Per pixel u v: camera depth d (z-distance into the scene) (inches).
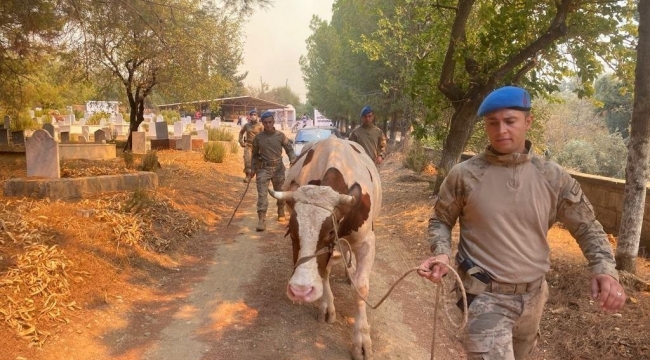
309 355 162.4
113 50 572.7
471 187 104.0
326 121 2411.4
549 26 356.8
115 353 159.5
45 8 343.6
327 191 141.9
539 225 101.2
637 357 150.0
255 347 165.9
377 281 235.8
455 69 404.8
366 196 167.6
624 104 816.3
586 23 355.6
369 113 316.2
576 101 954.7
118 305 191.3
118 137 994.7
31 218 234.1
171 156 652.1
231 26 637.3
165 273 236.1
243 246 289.7
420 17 450.9
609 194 291.1
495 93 101.4
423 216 354.6
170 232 283.9
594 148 653.9
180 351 162.7
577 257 238.8
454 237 286.0
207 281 229.1
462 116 390.3
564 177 101.0
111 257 224.1
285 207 404.8
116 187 328.5
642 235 257.1
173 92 649.0
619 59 372.8
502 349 98.3
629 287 197.9
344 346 170.1
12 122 828.0
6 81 523.8
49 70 617.3
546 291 106.4
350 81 994.1
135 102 671.8
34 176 309.0
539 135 537.6
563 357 159.5
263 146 327.0
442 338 180.4
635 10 334.3
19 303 166.6
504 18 336.5
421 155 605.6
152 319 186.4
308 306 201.3
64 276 191.5
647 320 171.3
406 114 808.3
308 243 136.8
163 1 426.0
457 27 349.4
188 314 192.2
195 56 572.7
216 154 657.0
